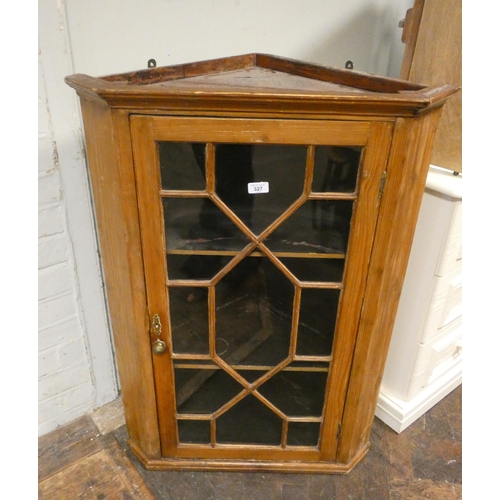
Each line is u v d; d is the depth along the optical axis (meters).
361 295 0.92
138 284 0.90
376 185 0.79
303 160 0.77
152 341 0.98
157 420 1.10
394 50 1.46
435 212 1.06
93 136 0.82
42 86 0.93
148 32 1.02
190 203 0.82
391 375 1.32
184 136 0.75
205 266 0.88
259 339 0.98
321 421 1.11
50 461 1.20
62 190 1.04
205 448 1.16
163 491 1.14
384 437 1.32
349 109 0.72
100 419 1.32
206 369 1.03
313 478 1.19
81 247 1.12
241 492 1.15
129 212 0.82
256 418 1.12
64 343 1.20
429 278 1.12
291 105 0.71
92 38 0.96
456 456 1.26
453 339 1.33
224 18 1.11
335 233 0.85
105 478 1.17
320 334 0.97
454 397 1.46
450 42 1.04
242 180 0.79
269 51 1.22
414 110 0.72
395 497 1.15
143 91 0.69
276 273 0.89
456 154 1.07
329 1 1.26
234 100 0.70
